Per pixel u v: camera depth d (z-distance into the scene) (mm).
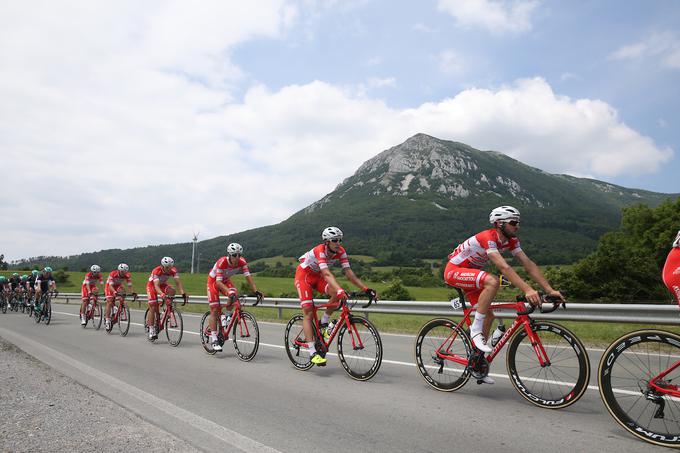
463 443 3250
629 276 46312
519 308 4270
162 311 9039
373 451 3133
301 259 6035
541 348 4094
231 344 8555
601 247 48969
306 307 5824
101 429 3494
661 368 3295
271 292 53906
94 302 11914
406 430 3555
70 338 9719
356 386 5070
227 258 7215
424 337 5074
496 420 3760
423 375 5047
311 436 3451
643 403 3422
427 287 79250
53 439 3266
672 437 3104
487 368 4523
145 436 3342
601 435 3371
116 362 6742
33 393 4598
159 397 4648
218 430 3602
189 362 6734
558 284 49406
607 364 3557
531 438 3322
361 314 11758
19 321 14234
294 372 5930
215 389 4984
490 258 4332
